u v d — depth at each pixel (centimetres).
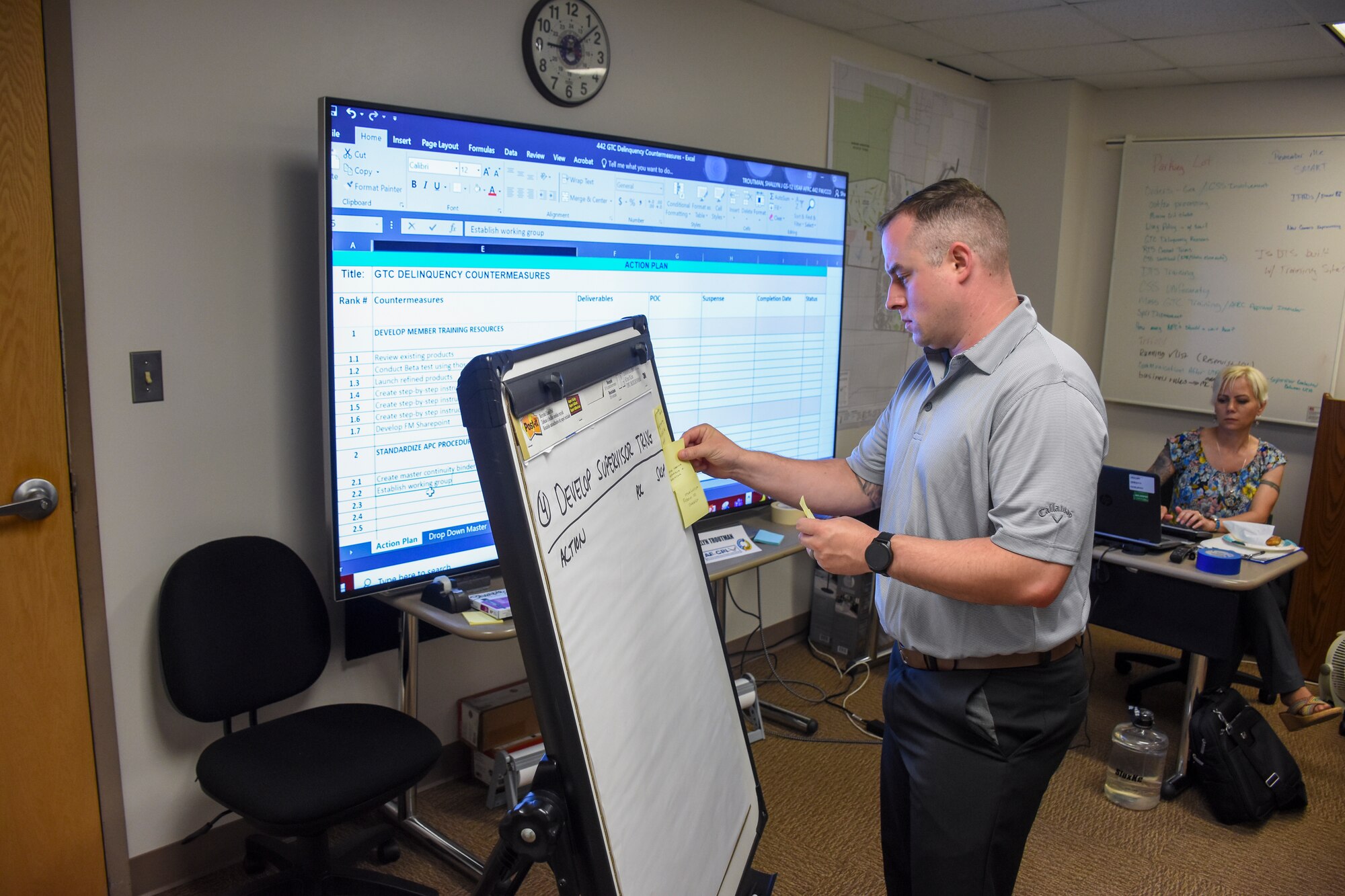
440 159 205
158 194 191
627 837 85
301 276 215
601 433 100
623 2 271
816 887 226
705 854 105
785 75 329
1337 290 390
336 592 203
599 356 104
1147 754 275
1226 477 346
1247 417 340
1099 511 290
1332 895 231
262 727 199
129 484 195
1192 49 351
